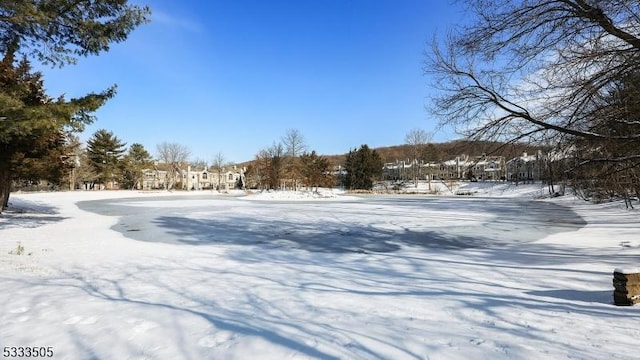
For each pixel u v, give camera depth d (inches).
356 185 3243.1
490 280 287.1
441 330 172.2
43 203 1359.5
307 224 775.7
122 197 2032.5
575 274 301.1
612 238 525.0
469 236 604.4
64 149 956.6
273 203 1536.7
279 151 2409.0
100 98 458.0
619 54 275.4
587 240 518.6
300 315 198.5
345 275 312.8
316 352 147.9
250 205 1395.2
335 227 726.5
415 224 773.9
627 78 279.7
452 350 148.5
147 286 269.4
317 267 352.2
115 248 469.4
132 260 384.5
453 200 1793.8
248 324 182.9
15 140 680.4
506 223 786.8
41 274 310.2
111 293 247.3
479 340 159.0
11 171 830.5
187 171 4133.9
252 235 618.5
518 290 252.4
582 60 284.8
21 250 418.6
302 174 2338.8
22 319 190.1
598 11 267.3
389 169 4343.0
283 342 158.9
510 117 339.6
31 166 827.4
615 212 952.3
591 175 354.0
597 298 227.9
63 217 892.0
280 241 554.9
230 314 200.7
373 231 668.7
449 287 264.4
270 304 221.0
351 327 177.5
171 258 400.5
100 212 1058.7
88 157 2874.0
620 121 288.4
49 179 919.0
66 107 420.5
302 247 499.2
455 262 374.9
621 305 211.6
